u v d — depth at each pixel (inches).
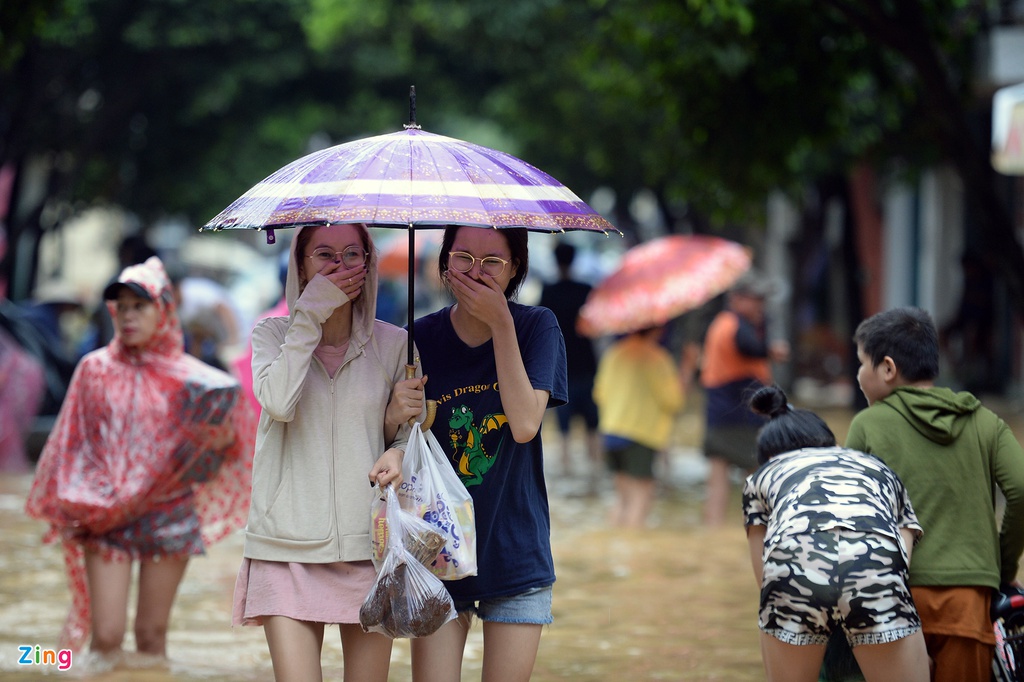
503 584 527.8
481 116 3053.6
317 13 2522.1
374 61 2746.1
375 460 524.4
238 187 2765.7
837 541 511.5
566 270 1616.6
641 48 1381.6
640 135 2502.5
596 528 1272.1
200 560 1085.1
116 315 727.7
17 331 1642.5
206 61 2468.0
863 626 504.4
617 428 1247.5
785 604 514.9
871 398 589.3
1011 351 2367.1
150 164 2655.0
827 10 1249.4
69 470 719.7
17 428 1563.7
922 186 2755.9
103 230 4224.9
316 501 515.2
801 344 2824.8
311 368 524.7
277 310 1029.8
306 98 2906.0
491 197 490.6
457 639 533.3
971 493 555.8
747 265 1291.8
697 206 1536.7
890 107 1470.2
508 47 2409.0
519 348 533.3
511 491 532.1
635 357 1251.2
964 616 546.3
